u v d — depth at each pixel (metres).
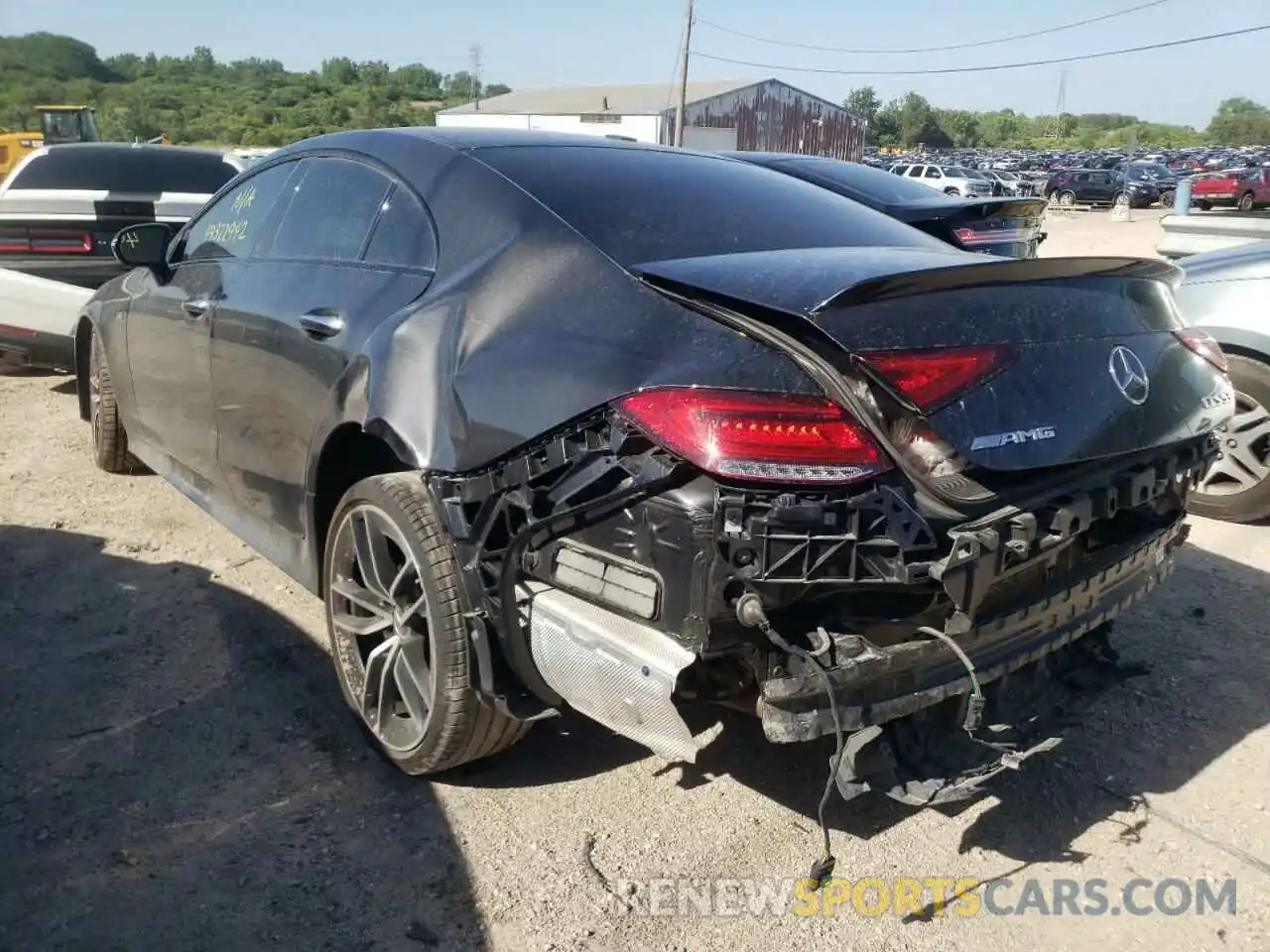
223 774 2.95
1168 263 2.80
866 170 9.04
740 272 2.44
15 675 3.40
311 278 3.36
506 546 2.52
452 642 2.70
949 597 2.21
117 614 3.85
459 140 3.26
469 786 2.96
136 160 7.88
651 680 2.21
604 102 44.09
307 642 3.70
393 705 3.02
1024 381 2.35
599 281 2.56
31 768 2.93
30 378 7.55
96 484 5.22
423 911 2.48
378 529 2.95
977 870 2.70
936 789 2.39
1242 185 34.53
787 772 3.08
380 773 2.99
